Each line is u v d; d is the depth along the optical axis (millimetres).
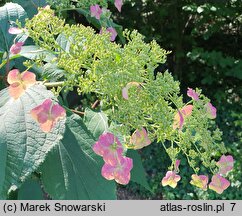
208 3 4590
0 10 1350
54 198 1132
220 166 1155
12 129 972
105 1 1453
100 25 1565
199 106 1091
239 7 4801
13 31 1109
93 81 1032
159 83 1010
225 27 5457
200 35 5445
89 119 1154
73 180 1146
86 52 1016
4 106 1014
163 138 1057
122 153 1013
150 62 1048
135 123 1004
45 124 962
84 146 1163
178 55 5191
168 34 5234
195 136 1097
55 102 992
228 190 3789
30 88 1034
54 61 1072
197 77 5449
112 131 1071
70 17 4113
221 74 5133
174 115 1037
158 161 4371
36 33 1066
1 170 944
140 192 4191
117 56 1011
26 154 958
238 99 5188
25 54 1170
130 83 991
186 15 5152
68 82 1031
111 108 1105
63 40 1149
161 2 5016
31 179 1317
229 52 5527
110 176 989
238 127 4648
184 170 4012
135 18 5020
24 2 1506
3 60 1234
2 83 1232
